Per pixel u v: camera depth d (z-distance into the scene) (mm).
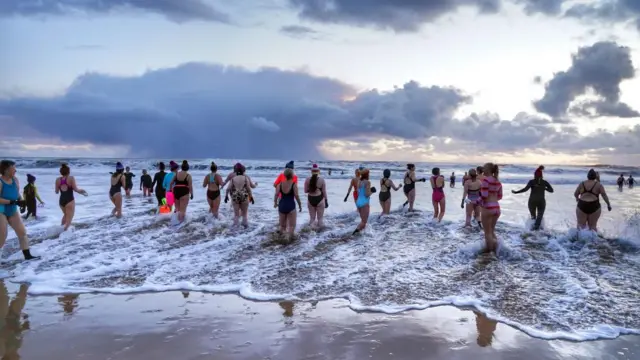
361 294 6074
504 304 5617
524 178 50625
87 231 10633
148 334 4652
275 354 4160
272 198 19703
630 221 12234
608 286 6320
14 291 6277
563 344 4453
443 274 7008
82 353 4168
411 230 10734
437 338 4582
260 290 6312
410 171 13836
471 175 11094
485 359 4086
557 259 7836
